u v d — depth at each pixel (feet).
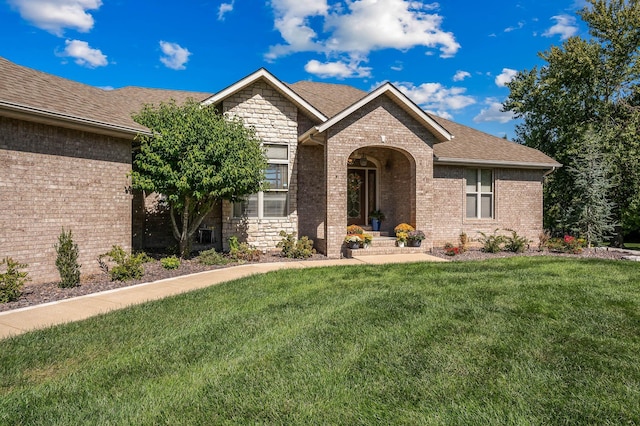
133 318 18.53
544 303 21.18
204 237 42.93
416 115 43.27
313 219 46.26
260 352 14.44
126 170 32.58
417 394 11.48
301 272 30.53
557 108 71.67
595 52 65.05
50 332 16.60
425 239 44.47
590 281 26.73
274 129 44.32
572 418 10.30
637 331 16.98
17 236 25.58
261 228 44.04
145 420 10.14
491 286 25.13
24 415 10.36
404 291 23.77
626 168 58.80
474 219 50.62
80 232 29.19
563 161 69.87
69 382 12.17
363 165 49.55
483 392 11.61
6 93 24.76
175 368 13.16
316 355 14.16
